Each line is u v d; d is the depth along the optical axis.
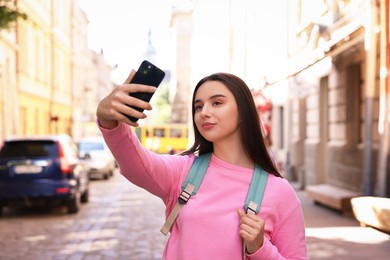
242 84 2.11
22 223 10.66
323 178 16.12
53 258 7.22
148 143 45.25
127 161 1.95
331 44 11.66
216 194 2.00
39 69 31.44
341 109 13.82
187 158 2.13
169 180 2.06
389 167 10.04
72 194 11.72
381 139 10.06
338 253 7.07
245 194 2.01
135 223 10.49
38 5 30.75
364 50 11.92
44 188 11.46
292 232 2.06
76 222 10.70
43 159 11.56
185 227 1.97
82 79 52.41
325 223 9.83
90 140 24.78
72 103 44.09
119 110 1.71
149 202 14.45
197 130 2.18
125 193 17.19
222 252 1.92
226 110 2.06
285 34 19.62
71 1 43.22
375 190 10.75
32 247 8.04
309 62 13.22
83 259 7.16
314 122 16.77
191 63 68.31
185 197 2.01
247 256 1.94
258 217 1.91
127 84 1.75
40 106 31.95
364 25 10.49
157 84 1.79
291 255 2.06
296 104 18.98
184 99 74.06
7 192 11.41
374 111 11.33
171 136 45.44
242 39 30.36
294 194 2.08
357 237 8.21
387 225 7.42
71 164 11.88
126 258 7.21
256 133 2.09
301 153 18.88
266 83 18.30
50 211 12.57
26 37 27.81
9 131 24.16
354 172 12.84
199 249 1.94
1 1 10.06
